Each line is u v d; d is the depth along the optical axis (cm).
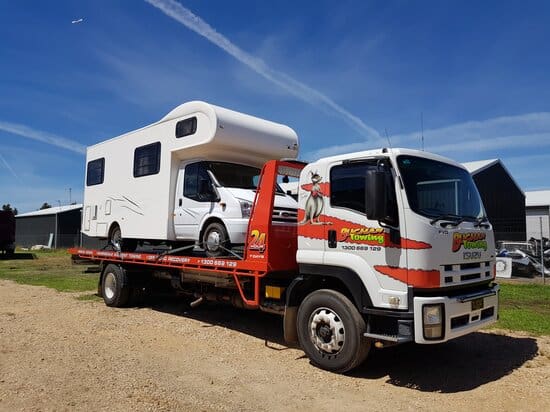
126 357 633
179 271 899
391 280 530
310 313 605
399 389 530
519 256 1716
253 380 552
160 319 902
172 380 545
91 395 489
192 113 877
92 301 1111
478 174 2891
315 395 507
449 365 618
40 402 468
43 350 657
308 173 622
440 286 521
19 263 2345
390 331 544
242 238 760
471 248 571
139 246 1068
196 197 856
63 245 4028
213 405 473
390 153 547
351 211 570
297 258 623
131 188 1023
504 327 828
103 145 1146
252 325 851
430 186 564
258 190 695
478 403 489
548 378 566
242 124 860
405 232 523
